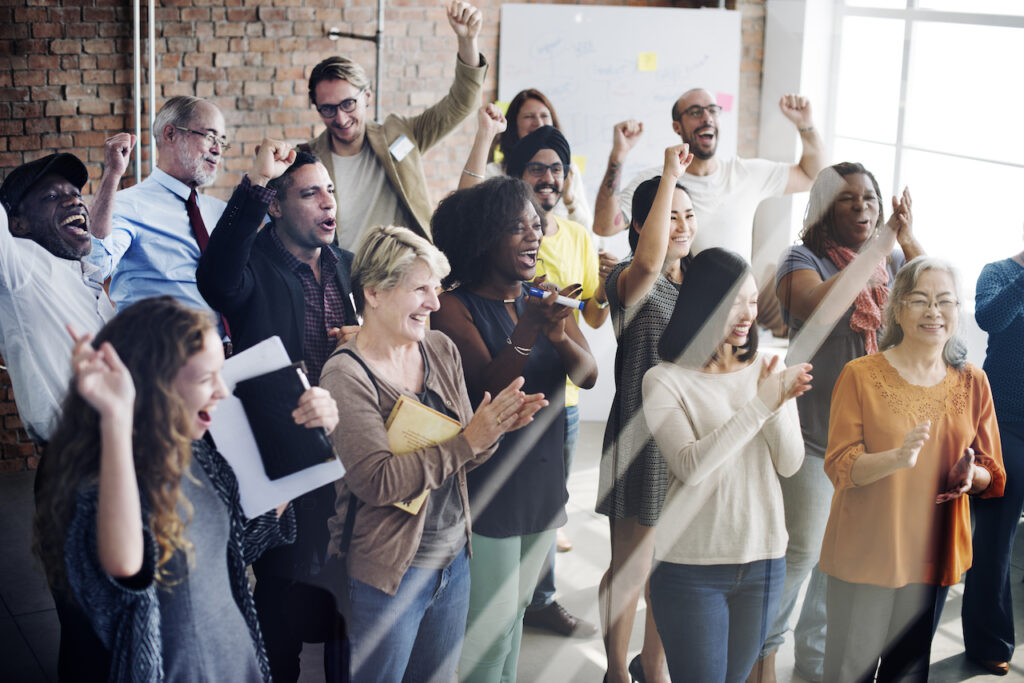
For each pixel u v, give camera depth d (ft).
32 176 5.92
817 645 6.64
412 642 5.40
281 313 5.55
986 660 7.56
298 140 11.66
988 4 7.71
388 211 7.65
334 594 5.21
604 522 6.32
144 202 6.44
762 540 6.10
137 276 6.46
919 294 6.31
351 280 5.39
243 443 4.60
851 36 7.37
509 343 5.80
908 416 6.38
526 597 6.19
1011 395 7.16
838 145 7.35
